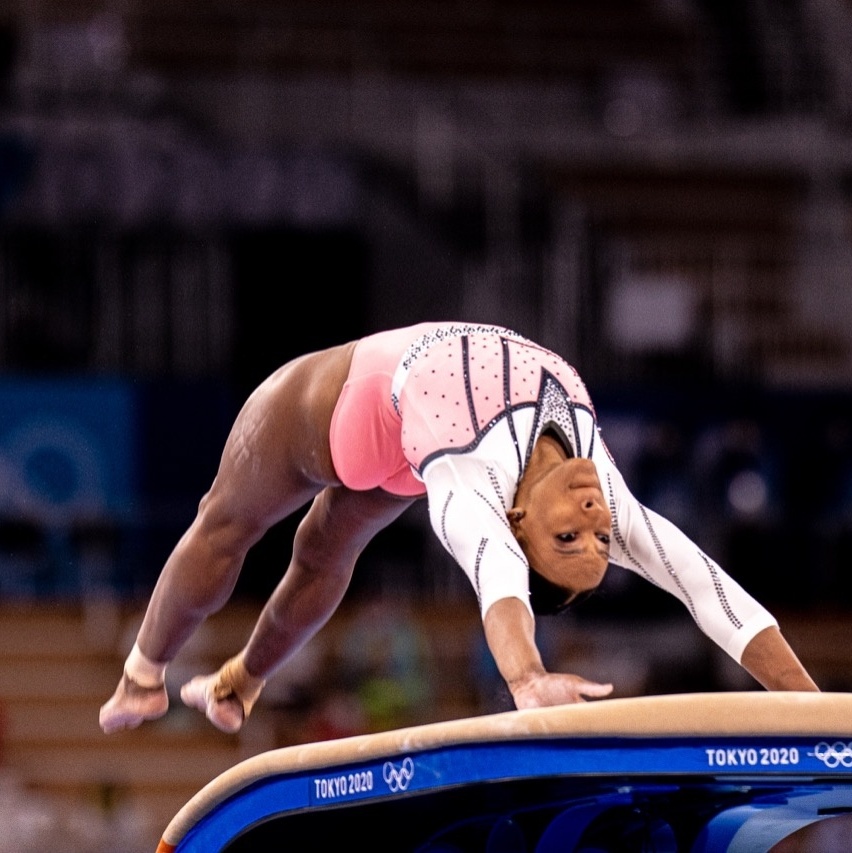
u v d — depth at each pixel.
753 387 42.81
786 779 9.31
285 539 40.47
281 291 47.22
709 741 8.65
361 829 11.94
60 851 31.75
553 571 10.33
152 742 36.75
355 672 37.19
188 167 46.09
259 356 46.78
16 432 40.50
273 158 46.88
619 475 11.51
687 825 11.32
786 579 41.22
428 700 37.72
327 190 47.19
